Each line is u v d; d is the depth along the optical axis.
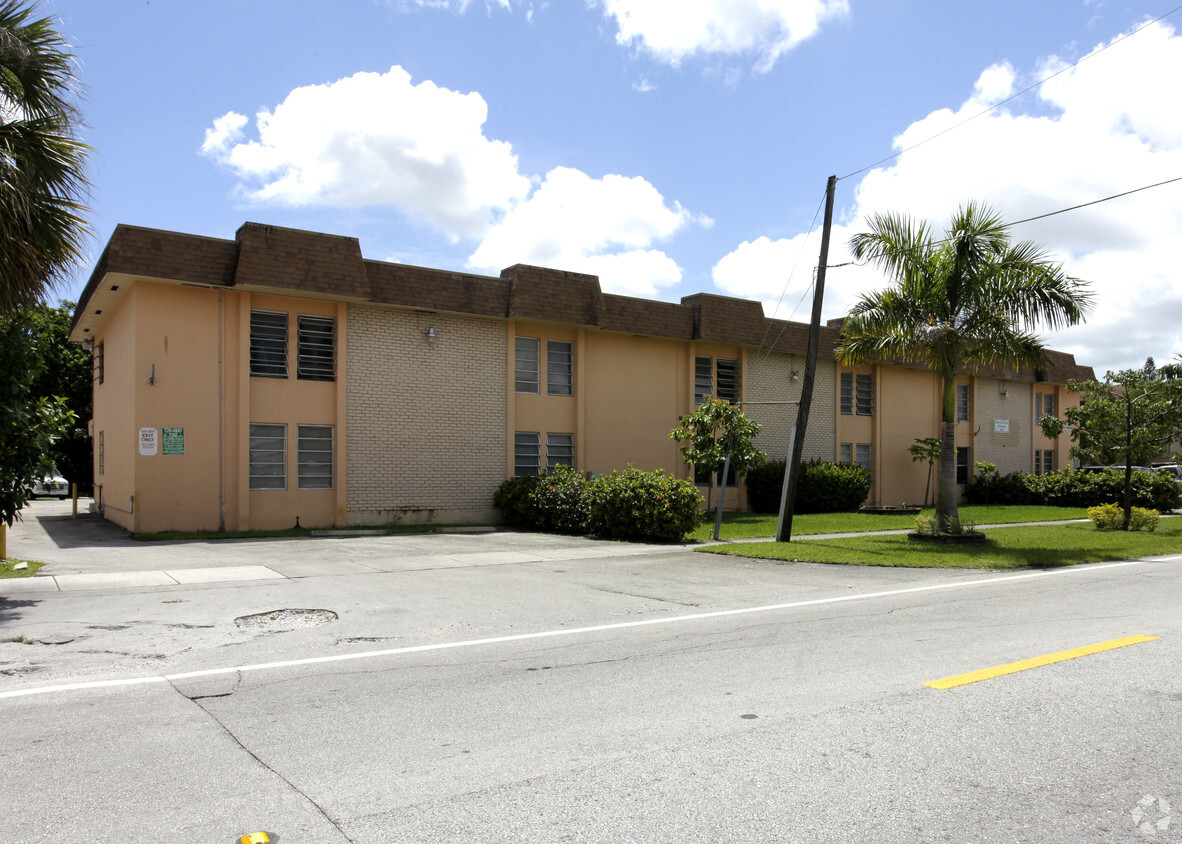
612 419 23.52
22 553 14.14
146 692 5.85
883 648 7.29
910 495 31.22
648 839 3.58
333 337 19.03
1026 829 3.70
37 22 10.02
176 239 16.86
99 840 3.55
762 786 4.15
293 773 4.32
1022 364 16.16
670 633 8.01
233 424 17.66
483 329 21.20
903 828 3.70
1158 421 20.30
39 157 9.75
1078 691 5.86
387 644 7.50
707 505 24.98
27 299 10.00
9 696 5.72
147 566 12.55
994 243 15.83
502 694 5.82
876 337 16.58
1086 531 19.94
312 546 15.66
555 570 12.77
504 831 3.65
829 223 16.86
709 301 24.81
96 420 22.97
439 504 20.28
